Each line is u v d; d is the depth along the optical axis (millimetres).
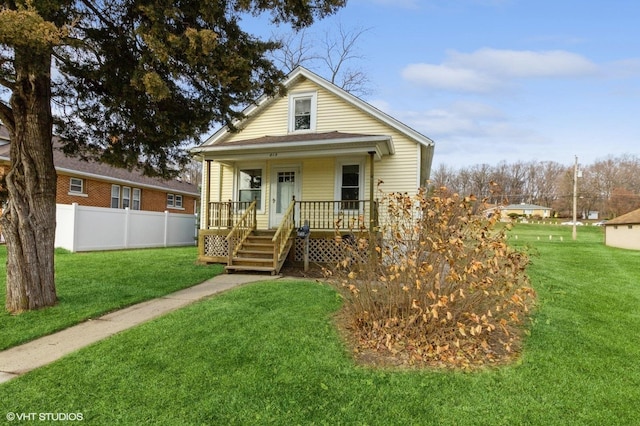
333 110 11125
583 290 6695
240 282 7219
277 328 4270
